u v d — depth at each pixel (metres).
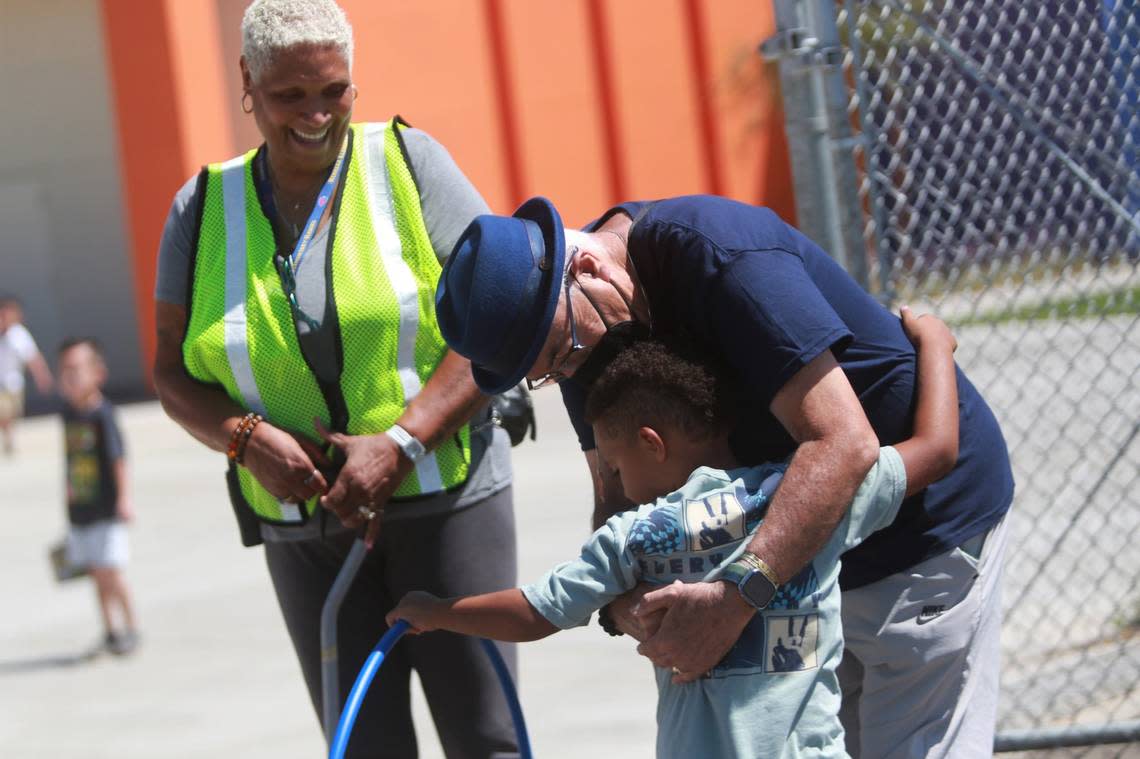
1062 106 11.65
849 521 6.61
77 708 17.00
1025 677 12.34
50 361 59.56
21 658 19.86
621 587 6.62
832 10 10.19
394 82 47.53
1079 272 12.80
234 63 49.94
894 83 10.84
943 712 7.67
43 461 43.19
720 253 6.32
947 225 11.30
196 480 34.56
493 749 8.86
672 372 6.39
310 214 8.39
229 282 8.41
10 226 59.38
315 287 8.28
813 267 7.04
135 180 49.28
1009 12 11.83
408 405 8.40
